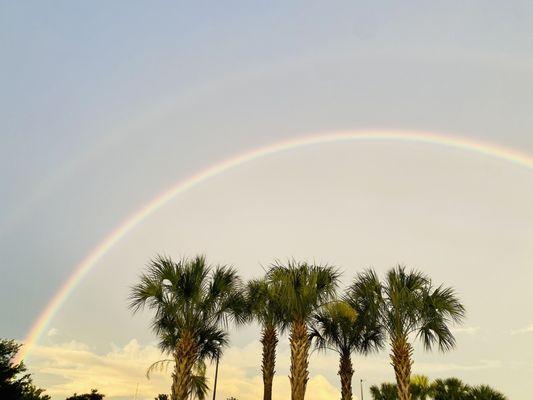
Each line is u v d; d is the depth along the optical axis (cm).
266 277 1731
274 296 1734
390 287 1595
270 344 1903
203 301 1486
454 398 2264
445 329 1539
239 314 1678
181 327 1478
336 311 1712
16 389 1803
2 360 1831
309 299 1617
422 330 1565
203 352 1936
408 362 1515
